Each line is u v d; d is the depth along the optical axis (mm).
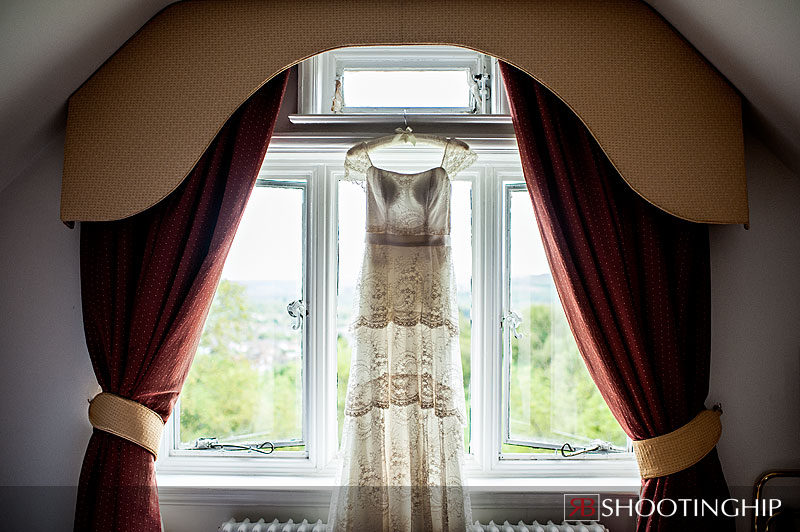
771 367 2010
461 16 1878
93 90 1887
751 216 2029
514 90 1922
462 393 1872
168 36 1894
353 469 1842
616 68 1860
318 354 2131
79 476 1991
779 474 1943
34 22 1484
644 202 1900
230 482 2041
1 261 2033
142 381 1854
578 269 1893
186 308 1860
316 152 2115
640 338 1847
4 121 1738
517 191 2172
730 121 1853
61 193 1944
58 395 2029
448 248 1898
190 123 1866
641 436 1865
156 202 1850
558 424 2146
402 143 1918
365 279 1879
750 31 1583
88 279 1911
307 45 1876
